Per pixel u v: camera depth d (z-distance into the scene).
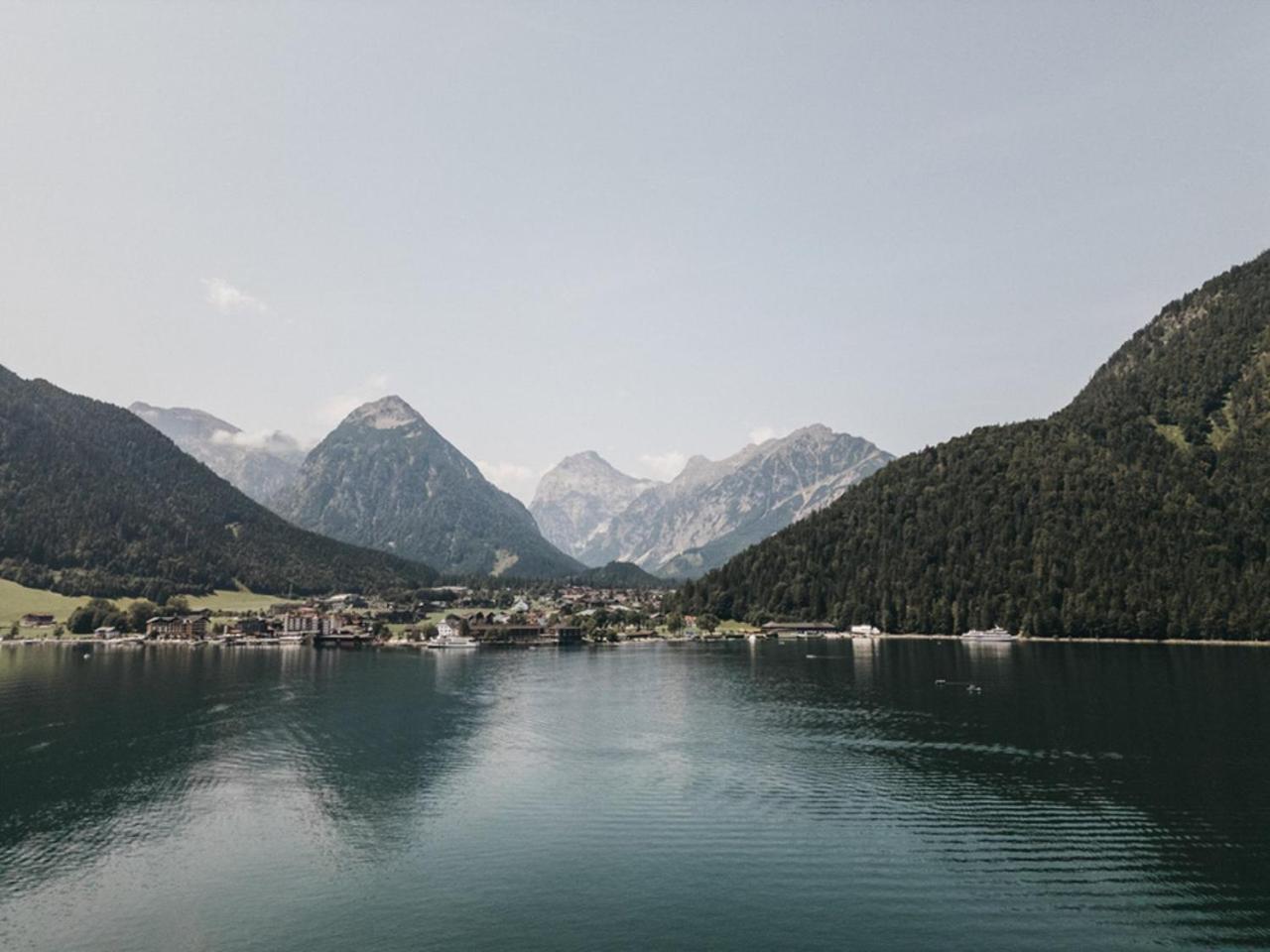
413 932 68.88
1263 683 196.00
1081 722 151.25
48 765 123.88
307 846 89.25
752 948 65.75
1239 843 87.06
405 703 186.00
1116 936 67.12
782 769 120.25
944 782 111.12
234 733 149.00
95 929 69.81
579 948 65.88
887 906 73.06
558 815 99.31
